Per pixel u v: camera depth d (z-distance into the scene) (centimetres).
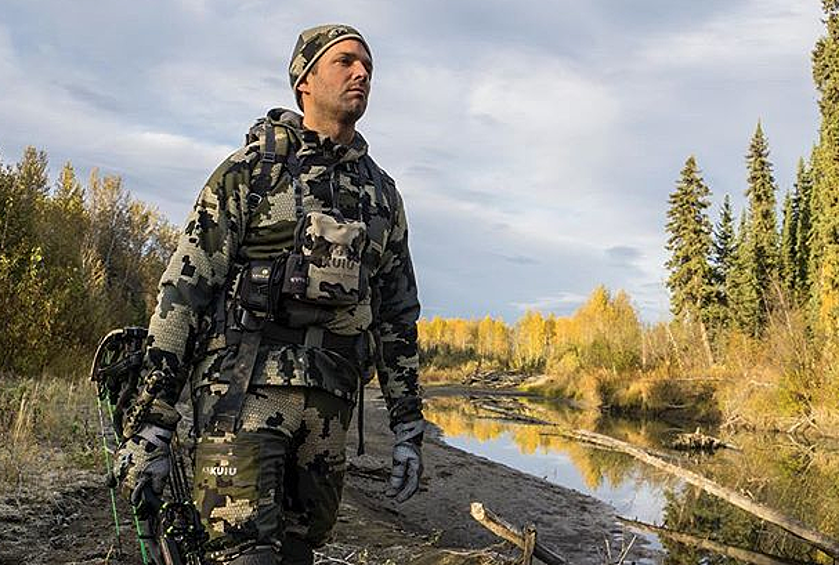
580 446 1859
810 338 2686
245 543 231
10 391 912
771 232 4769
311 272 240
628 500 1122
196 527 235
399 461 282
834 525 952
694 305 4934
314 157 254
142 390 255
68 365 1501
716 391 2961
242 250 248
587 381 4091
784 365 2495
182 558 233
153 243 5978
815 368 2420
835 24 3900
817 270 3922
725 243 5369
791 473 1416
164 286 240
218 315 244
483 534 877
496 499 1059
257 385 238
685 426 2623
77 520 535
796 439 2175
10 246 1575
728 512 1027
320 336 246
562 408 3475
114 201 5678
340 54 253
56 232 2116
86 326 1748
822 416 2314
